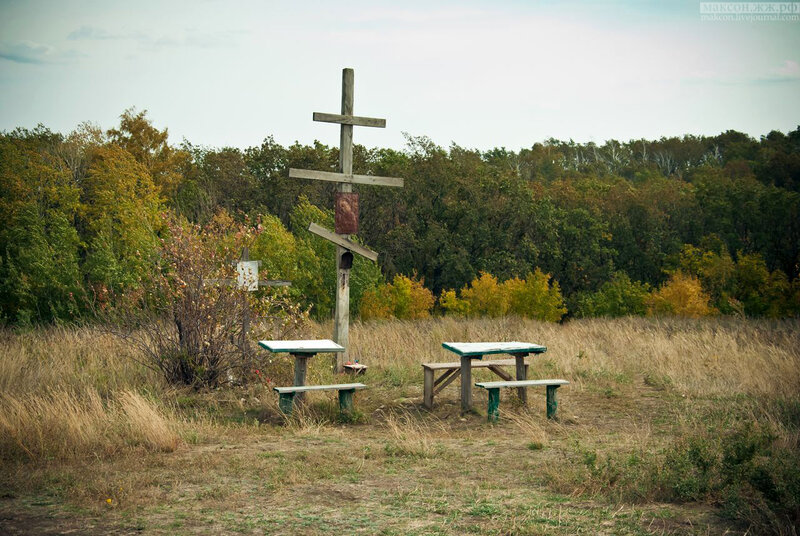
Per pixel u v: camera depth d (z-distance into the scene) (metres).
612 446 7.25
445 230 39.38
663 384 11.16
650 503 5.44
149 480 5.89
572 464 6.41
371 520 4.98
